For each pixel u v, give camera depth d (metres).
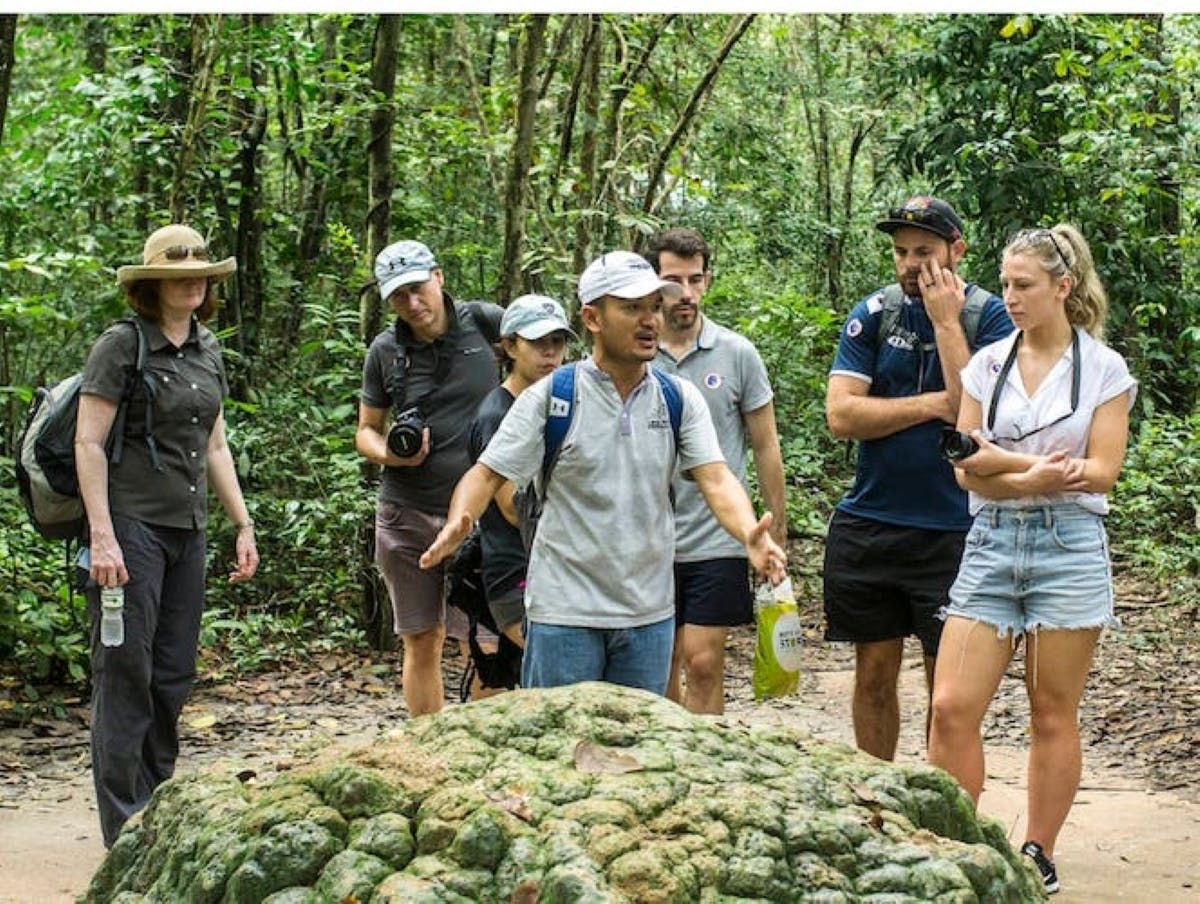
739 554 5.19
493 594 5.07
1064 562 4.40
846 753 3.11
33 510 5.01
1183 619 9.24
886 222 4.86
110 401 4.90
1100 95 11.66
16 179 11.49
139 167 10.45
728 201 14.68
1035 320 4.43
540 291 9.78
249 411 9.18
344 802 2.80
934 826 3.02
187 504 5.05
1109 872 4.94
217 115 9.41
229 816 2.92
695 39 11.94
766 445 5.36
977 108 12.77
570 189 9.69
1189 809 5.74
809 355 12.16
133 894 3.03
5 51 8.08
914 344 4.93
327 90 10.66
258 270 10.48
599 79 9.98
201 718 7.13
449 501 5.81
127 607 4.92
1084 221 12.27
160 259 4.92
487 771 2.86
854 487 5.11
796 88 16.91
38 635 7.39
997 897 2.81
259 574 9.11
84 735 6.86
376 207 8.76
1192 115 13.09
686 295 5.24
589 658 3.96
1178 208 12.77
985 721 7.25
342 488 8.88
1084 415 4.39
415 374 5.84
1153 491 10.73
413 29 12.09
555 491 3.96
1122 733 6.99
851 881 2.74
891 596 5.03
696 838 2.70
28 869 4.95
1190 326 12.79
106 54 12.41
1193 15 12.70
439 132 11.12
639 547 3.95
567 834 2.65
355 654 8.58
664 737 2.94
